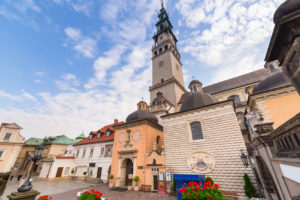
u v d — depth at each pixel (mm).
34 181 25656
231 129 14391
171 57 40625
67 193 16203
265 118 14055
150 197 13797
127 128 21938
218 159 13945
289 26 2732
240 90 26125
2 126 30672
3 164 28609
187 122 17188
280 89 14367
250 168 12344
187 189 8203
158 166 16734
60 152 40656
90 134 34500
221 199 7395
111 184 19406
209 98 18828
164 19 52969
